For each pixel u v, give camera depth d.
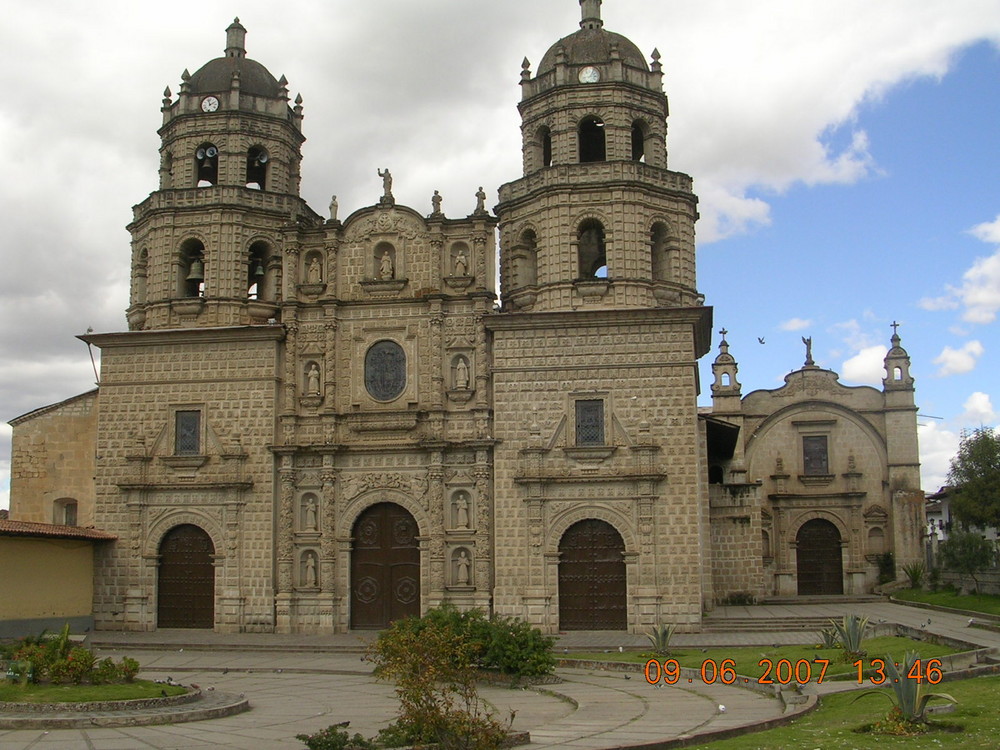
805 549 69.25
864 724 21.31
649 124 50.53
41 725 23.72
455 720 20.02
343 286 49.53
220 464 48.44
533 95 51.16
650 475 44.84
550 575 45.19
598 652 38.84
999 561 53.84
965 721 20.98
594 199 48.31
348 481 47.81
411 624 34.50
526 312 47.41
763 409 70.88
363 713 26.53
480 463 46.44
